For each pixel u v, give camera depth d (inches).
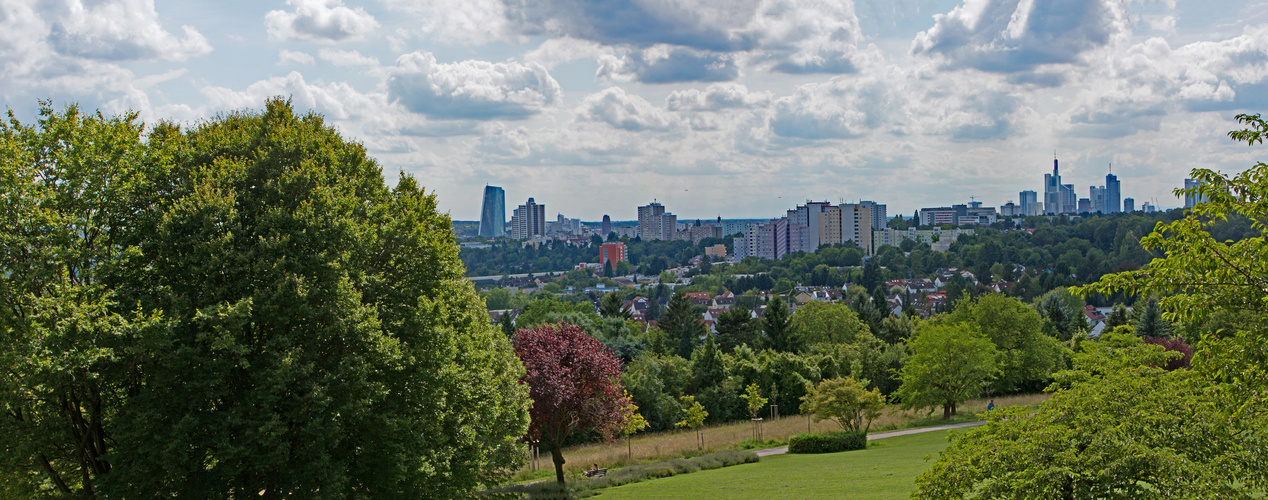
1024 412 485.1
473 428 822.5
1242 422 411.8
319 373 678.5
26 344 542.6
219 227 681.6
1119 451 403.2
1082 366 610.2
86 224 661.3
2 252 603.5
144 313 621.0
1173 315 434.9
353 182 807.7
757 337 3102.9
